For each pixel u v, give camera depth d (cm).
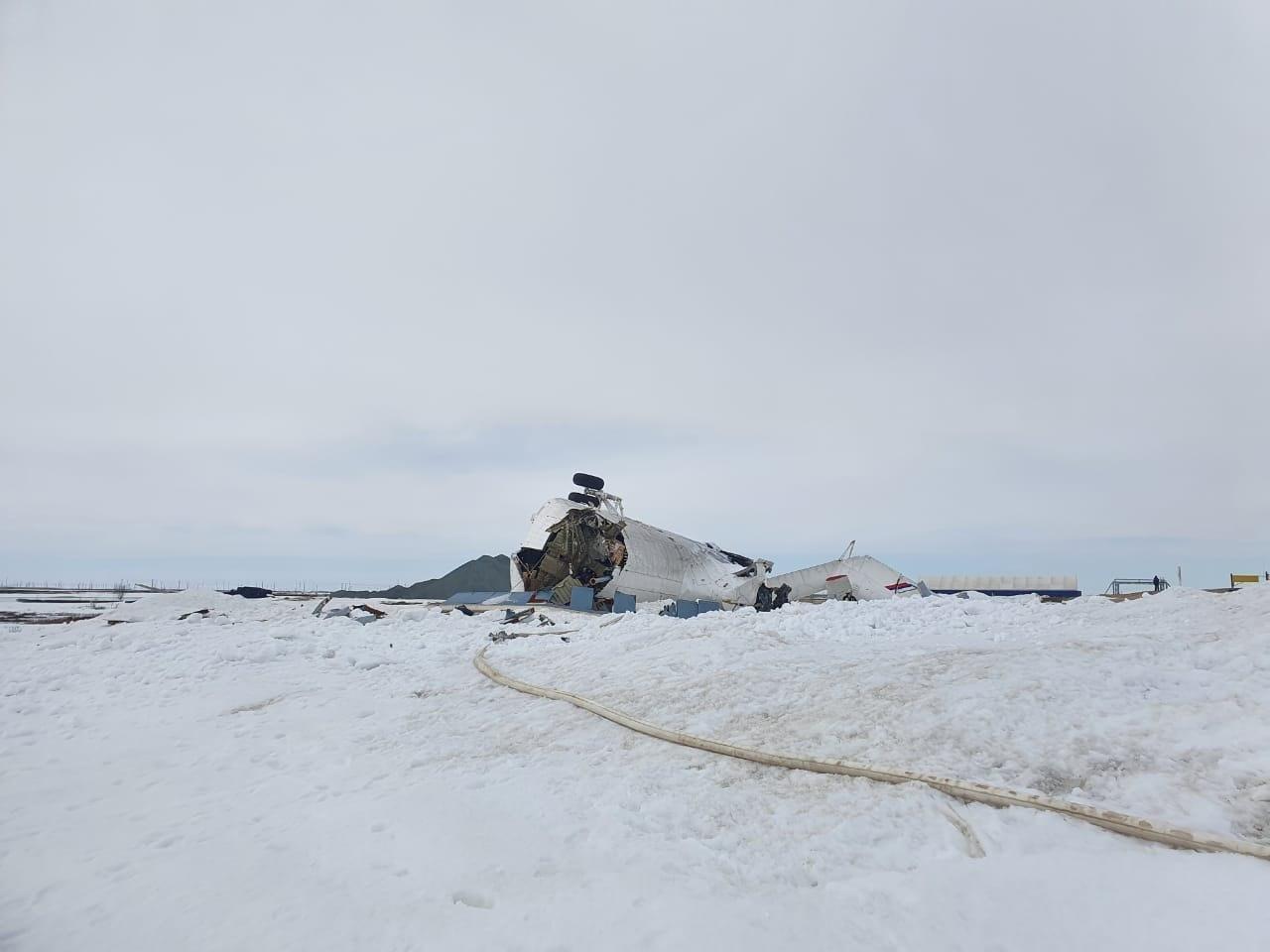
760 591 3559
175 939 398
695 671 1002
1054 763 570
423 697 1109
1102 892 401
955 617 1459
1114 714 634
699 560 3419
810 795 579
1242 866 414
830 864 466
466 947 375
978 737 630
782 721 757
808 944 366
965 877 430
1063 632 1081
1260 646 742
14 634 1823
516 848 504
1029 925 376
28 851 533
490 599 3002
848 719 721
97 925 418
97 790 689
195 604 2662
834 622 1381
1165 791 507
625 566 3109
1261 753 529
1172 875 412
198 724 967
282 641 1644
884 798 555
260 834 561
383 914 416
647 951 362
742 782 621
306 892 449
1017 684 726
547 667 1209
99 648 1609
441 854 495
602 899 421
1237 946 342
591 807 586
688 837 519
